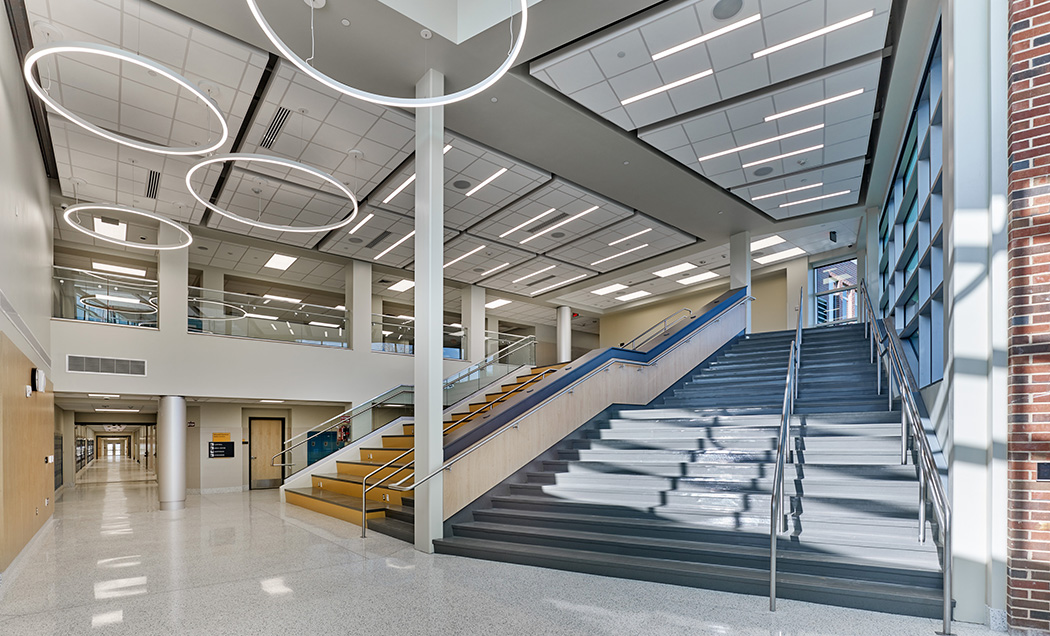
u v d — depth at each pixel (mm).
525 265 14852
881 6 5637
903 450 5148
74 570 5812
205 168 9242
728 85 6957
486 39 6258
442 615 4215
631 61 6480
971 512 3994
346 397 13656
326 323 13695
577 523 5906
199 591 4980
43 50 4672
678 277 16688
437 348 6602
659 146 8516
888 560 4434
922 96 6895
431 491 6375
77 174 9367
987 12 4211
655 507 5715
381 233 12297
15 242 6820
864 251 12086
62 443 15727
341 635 3871
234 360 12117
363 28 6062
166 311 11422
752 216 11648
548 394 7723
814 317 15391
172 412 11227
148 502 12141
